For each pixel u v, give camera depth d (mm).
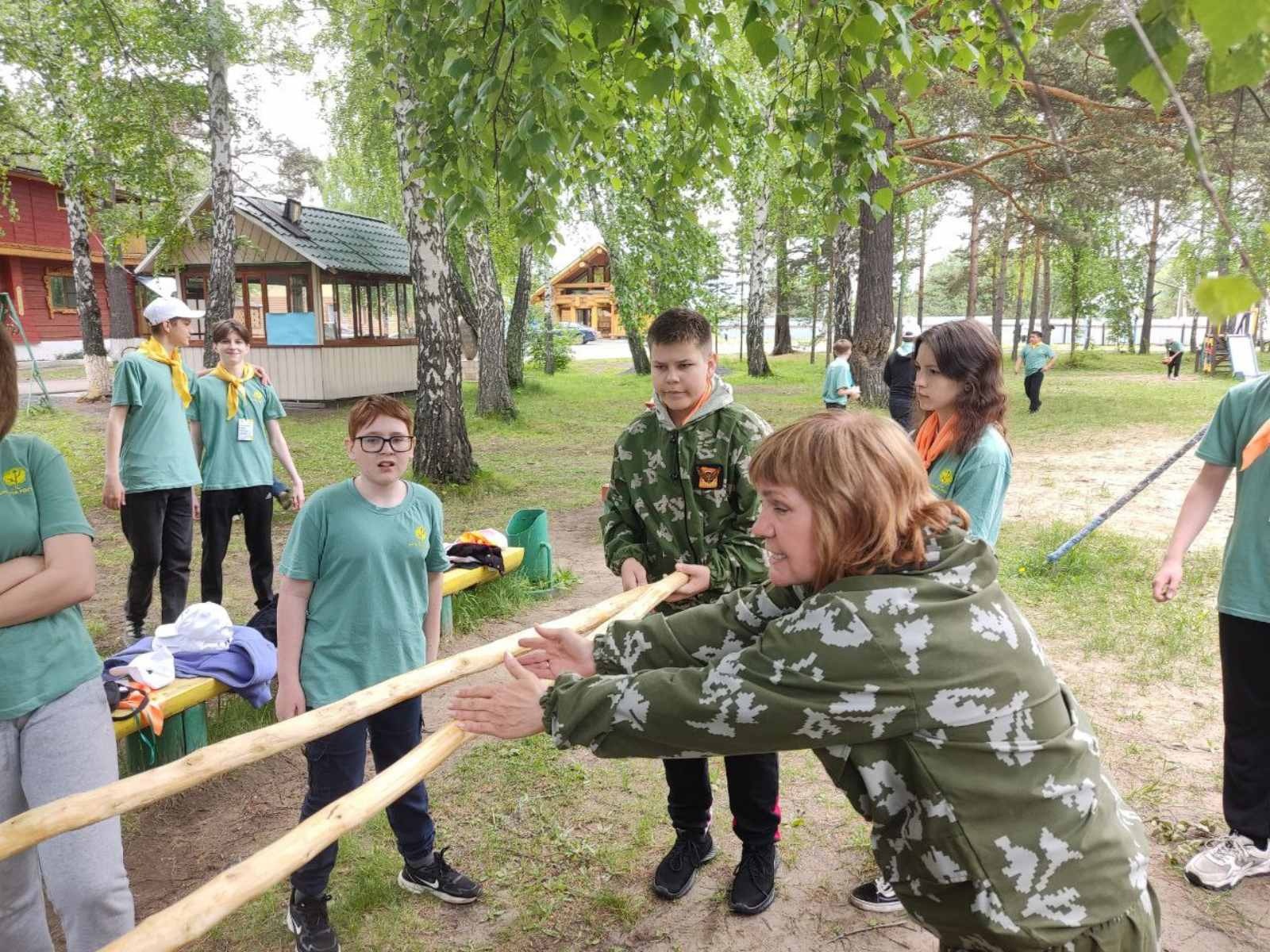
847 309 19391
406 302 19391
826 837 3172
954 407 2502
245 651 3789
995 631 1341
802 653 1338
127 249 26172
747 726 1358
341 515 2516
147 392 4816
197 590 6270
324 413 16125
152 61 11633
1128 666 4570
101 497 9289
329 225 17812
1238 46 959
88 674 2082
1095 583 5977
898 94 11562
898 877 1419
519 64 3285
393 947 2629
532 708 1581
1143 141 11930
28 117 12680
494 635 5312
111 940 2045
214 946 2668
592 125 3672
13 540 1954
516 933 2686
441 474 9539
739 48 11219
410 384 19266
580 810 3371
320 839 1296
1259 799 2779
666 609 2570
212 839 3287
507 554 5797
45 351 26766
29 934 2102
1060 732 1362
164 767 1433
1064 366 29906
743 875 2754
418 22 3787
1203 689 4301
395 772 1460
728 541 2557
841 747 1367
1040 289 50406
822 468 1370
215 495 5270
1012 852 1310
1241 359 9477
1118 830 1396
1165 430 14016
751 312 25250
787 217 23766
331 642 2502
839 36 3252
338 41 14203
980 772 1312
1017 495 9344
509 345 20641
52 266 27234
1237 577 2658
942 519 1396
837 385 11492
